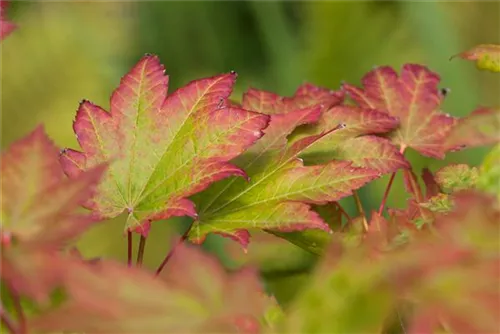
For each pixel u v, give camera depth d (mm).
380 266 582
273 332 591
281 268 724
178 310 576
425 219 657
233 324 590
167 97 690
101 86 2650
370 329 578
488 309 570
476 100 1924
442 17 2029
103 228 1557
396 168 701
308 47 2250
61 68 2625
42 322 574
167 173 678
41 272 579
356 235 681
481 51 692
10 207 604
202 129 680
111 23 2736
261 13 2424
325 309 581
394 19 2102
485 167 641
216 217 681
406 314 606
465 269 578
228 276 589
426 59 2016
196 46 2613
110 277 579
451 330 577
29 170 609
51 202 604
